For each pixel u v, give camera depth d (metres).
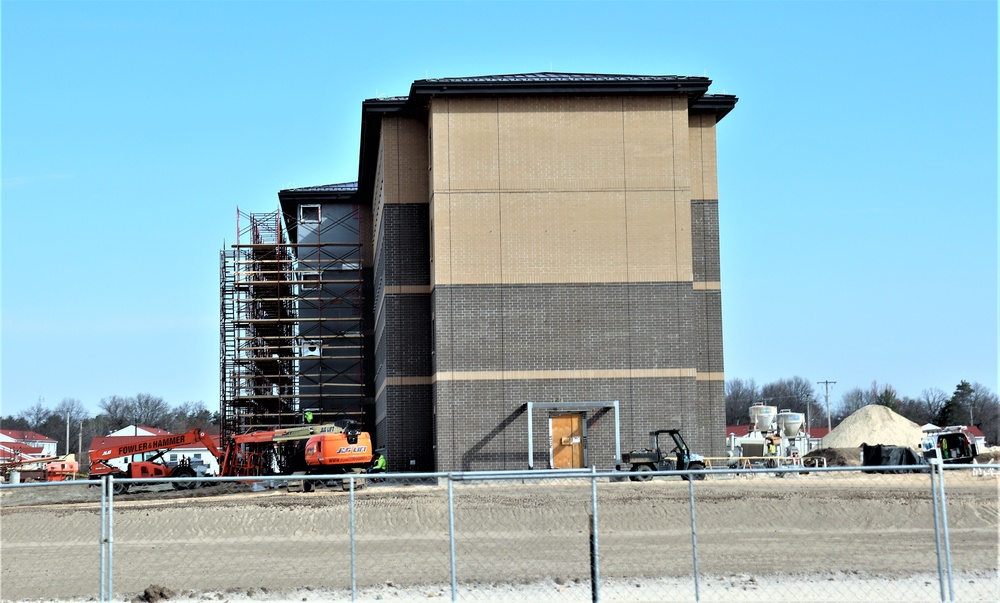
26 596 20.67
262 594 20.20
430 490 37.84
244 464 48.97
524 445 44.31
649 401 44.66
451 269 44.91
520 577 21.48
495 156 45.38
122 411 198.25
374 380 62.62
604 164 45.47
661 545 25.14
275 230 65.81
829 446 85.50
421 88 44.88
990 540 25.69
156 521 28.55
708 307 48.88
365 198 64.50
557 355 44.75
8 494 46.41
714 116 49.94
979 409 161.38
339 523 28.34
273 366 65.69
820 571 21.78
